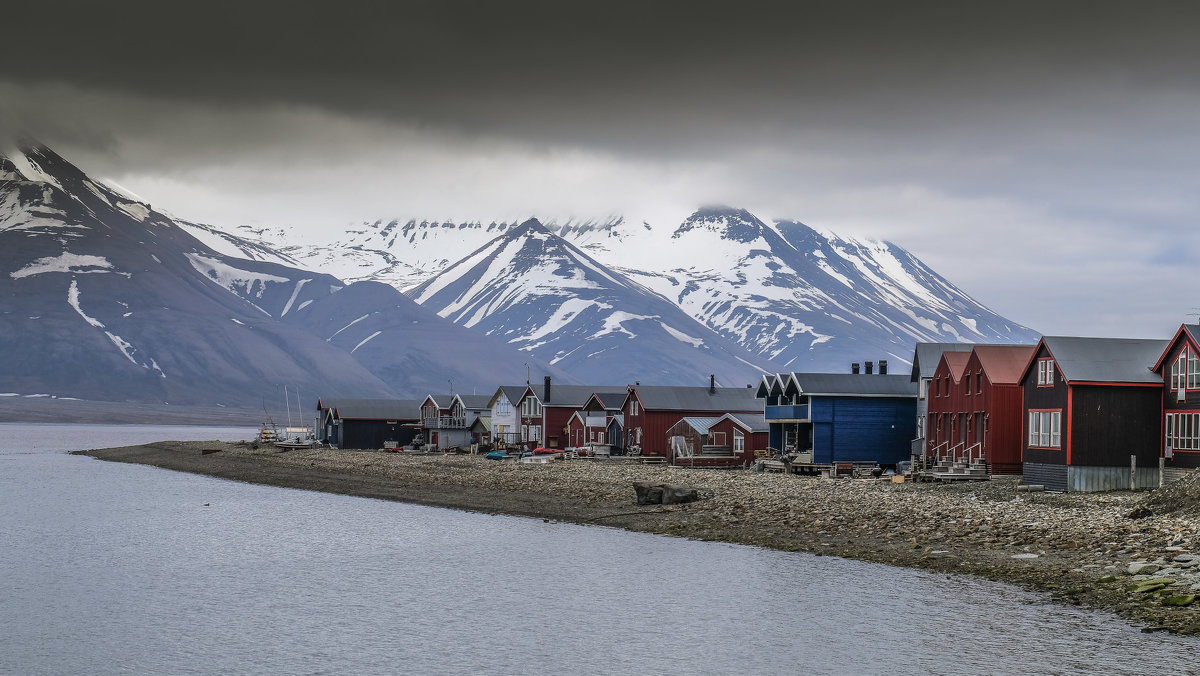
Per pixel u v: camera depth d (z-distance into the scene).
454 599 44.22
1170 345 66.75
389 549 57.16
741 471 97.81
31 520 72.25
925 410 91.81
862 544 52.22
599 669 34.34
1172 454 66.50
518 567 50.88
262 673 34.34
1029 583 42.12
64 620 41.25
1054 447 68.50
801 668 33.97
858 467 90.06
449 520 69.56
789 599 42.25
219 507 80.38
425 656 36.00
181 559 54.88
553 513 71.06
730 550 53.62
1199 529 45.34
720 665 34.50
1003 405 76.75
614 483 84.00
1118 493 65.31
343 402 171.00
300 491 95.56
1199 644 33.66
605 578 47.78
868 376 99.81
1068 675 31.56
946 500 62.69
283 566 52.31
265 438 189.25
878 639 36.53
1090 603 38.66
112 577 49.91
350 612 42.12
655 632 38.47
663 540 58.03
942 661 33.84
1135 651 33.16
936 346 94.38
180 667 35.06
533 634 38.53
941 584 43.00
